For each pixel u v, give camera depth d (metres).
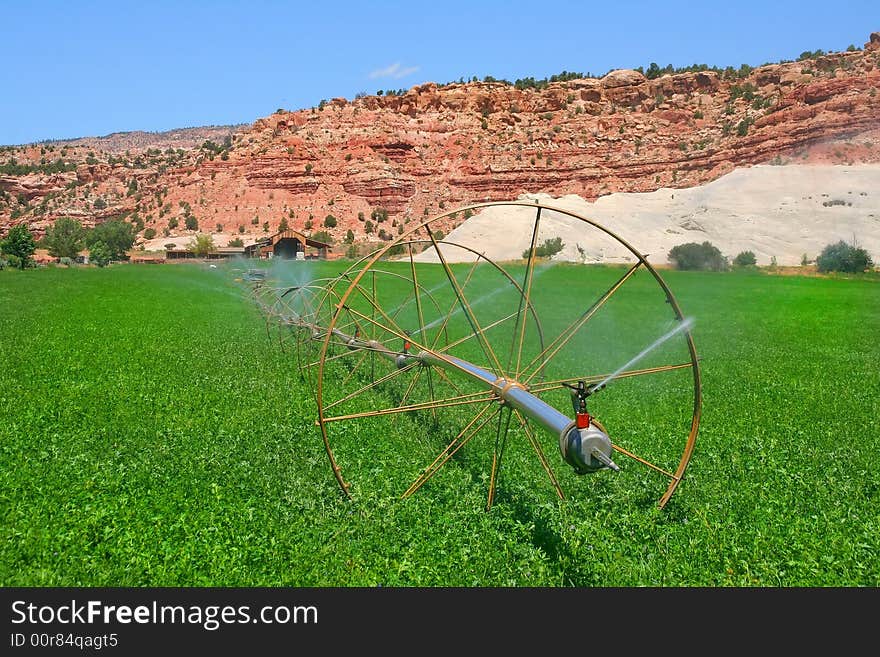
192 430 11.68
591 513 8.24
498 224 111.44
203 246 134.25
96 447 10.73
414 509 8.19
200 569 6.89
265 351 21.58
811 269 83.31
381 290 51.84
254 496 8.74
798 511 8.40
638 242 110.94
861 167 149.50
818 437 12.04
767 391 16.55
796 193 134.00
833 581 6.73
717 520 7.91
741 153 189.38
